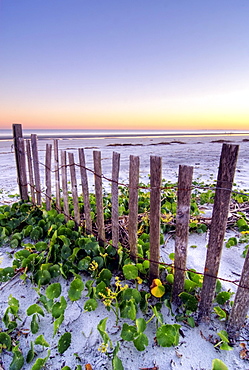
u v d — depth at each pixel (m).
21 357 1.50
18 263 2.32
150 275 2.08
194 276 1.98
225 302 1.89
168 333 1.52
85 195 2.67
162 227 3.05
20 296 2.07
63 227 2.74
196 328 1.71
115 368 1.34
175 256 1.80
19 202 3.87
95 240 2.63
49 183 3.37
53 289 1.89
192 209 3.54
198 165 9.13
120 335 1.58
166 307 1.90
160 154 12.59
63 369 1.39
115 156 2.14
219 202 1.50
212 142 23.31
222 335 1.51
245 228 2.88
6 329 1.76
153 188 1.84
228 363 1.47
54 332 1.59
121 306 1.79
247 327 1.70
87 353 1.57
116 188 2.22
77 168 9.09
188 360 1.50
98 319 1.82
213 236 1.56
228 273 2.31
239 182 5.76
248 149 14.20
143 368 1.47
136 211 2.11
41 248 2.52
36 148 3.37
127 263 2.22
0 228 2.95
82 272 2.31
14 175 7.46
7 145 18.19
